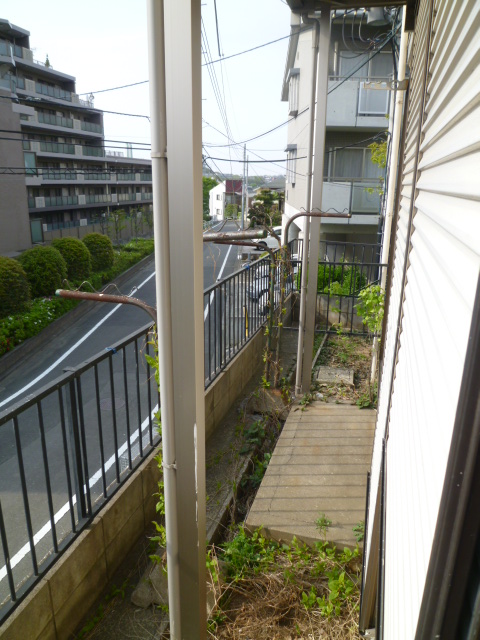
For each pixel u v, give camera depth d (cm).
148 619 219
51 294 1510
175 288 142
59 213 3422
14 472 504
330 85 1277
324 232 1366
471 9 86
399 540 124
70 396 213
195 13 127
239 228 463
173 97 131
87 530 222
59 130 3497
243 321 479
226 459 346
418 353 121
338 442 355
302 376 450
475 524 58
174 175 135
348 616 218
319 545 249
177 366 148
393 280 285
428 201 131
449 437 72
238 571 241
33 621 185
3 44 3098
